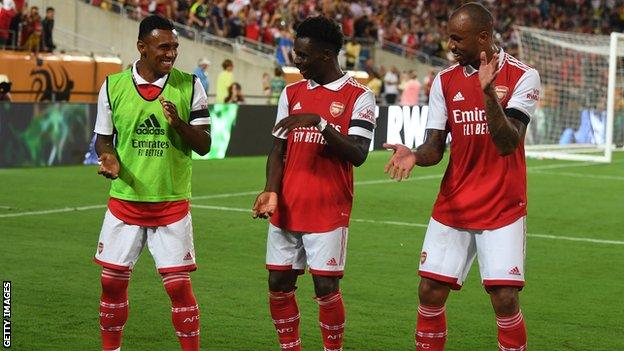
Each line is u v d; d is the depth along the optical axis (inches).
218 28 1357.0
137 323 345.7
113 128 277.7
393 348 322.0
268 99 1183.6
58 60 1010.1
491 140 256.4
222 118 967.0
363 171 901.8
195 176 815.7
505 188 257.1
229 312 365.4
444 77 263.7
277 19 1396.4
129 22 1278.3
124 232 276.5
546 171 956.6
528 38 1202.6
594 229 593.3
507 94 255.6
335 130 266.4
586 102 1215.6
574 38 1224.2
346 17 1528.1
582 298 403.9
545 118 1191.6
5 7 1049.5
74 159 858.1
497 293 258.8
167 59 271.6
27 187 708.0
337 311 280.2
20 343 316.2
